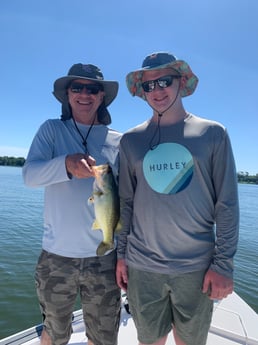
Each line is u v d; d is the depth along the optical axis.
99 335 1.16
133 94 1.25
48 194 1.20
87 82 1.25
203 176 1.03
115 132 1.33
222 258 1.00
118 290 1.20
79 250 1.14
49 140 1.23
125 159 1.13
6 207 9.44
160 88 1.09
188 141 1.04
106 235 1.11
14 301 3.02
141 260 1.07
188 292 1.03
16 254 4.49
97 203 1.09
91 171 1.03
